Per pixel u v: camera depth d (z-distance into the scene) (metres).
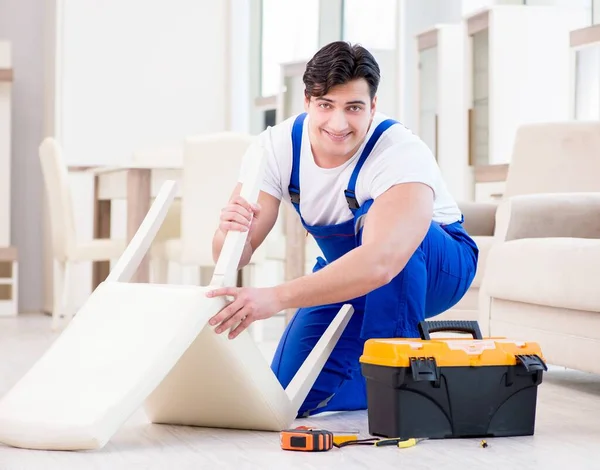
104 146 7.45
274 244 6.01
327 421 2.71
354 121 2.42
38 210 7.69
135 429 2.57
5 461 2.12
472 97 6.82
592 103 5.82
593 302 3.12
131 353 2.25
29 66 7.72
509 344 2.43
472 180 6.77
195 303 2.27
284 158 2.67
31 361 4.33
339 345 2.79
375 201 2.46
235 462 2.13
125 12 7.48
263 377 2.43
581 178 4.70
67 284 6.04
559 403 3.10
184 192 5.17
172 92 7.61
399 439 2.32
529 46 6.57
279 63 7.32
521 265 3.52
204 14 7.67
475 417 2.40
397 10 8.06
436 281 2.79
